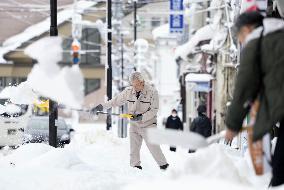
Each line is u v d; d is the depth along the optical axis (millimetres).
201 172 7938
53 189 12438
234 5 25516
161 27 94062
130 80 19375
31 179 13070
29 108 36156
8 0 88062
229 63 46688
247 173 9758
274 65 7613
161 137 7844
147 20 103188
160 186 6789
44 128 36562
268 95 7621
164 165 19594
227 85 49281
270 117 7586
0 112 34438
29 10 87500
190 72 64875
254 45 7785
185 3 44438
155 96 19562
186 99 76812
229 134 8023
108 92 44938
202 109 34688
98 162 22219
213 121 56969
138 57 73750
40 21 100938
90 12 92750
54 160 16453
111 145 28766
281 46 7633
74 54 41188
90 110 18969
